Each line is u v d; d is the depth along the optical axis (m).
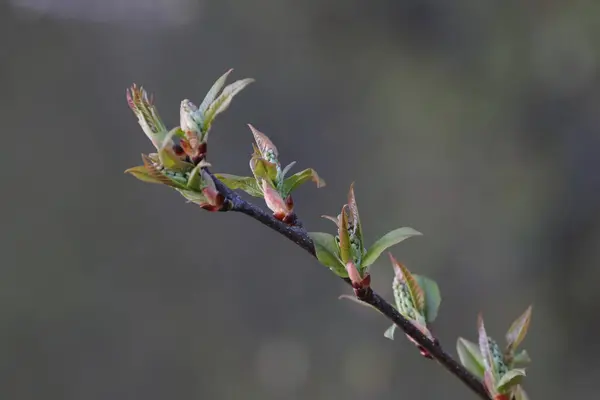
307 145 2.23
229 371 2.13
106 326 2.14
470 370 0.60
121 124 2.31
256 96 2.27
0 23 2.24
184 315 2.20
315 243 0.57
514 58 1.99
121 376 2.11
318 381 2.04
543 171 1.93
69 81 2.30
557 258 1.86
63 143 2.24
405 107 2.15
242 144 2.16
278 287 2.21
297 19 2.29
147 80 2.33
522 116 1.98
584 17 1.86
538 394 1.79
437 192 2.03
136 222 2.25
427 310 0.59
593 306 1.82
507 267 1.90
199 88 2.33
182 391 2.12
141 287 2.21
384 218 2.06
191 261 2.25
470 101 2.05
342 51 2.27
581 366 1.79
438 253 1.96
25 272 2.09
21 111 2.21
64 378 2.06
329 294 2.16
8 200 2.13
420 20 2.13
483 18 2.04
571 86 1.91
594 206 1.85
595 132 1.88
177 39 2.38
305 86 2.28
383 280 1.85
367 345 2.03
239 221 2.30
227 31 2.37
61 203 2.18
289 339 2.13
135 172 0.56
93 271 2.18
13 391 2.00
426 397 1.90
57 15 2.35
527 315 0.60
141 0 2.44
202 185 0.56
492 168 2.00
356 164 2.16
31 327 2.06
